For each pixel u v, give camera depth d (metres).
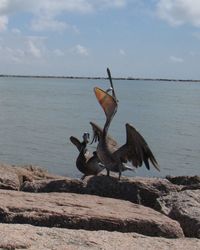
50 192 10.68
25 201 8.98
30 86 199.38
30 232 7.45
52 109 67.50
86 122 50.47
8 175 11.82
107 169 10.94
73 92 135.25
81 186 10.79
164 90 188.88
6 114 57.47
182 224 8.80
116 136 39.34
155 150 32.78
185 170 26.23
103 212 8.52
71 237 7.39
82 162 11.91
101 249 7.00
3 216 8.27
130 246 7.24
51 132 40.84
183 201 9.47
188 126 48.50
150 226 8.20
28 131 41.00
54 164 26.20
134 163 10.71
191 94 145.00
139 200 10.66
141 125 49.28
